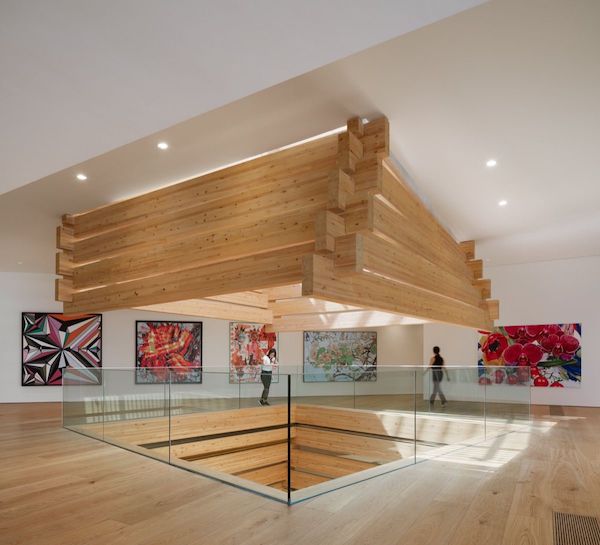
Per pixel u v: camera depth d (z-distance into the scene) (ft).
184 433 18.86
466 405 21.16
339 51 8.27
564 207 26.08
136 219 23.73
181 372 19.21
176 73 8.84
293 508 12.09
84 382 23.73
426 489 13.76
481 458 17.84
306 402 17.37
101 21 7.47
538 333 36.70
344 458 17.29
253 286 19.02
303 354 47.29
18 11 7.25
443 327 40.60
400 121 17.19
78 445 20.48
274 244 18.56
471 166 20.94
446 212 27.02
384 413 18.11
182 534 10.48
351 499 12.84
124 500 12.86
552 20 11.63
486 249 34.35
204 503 12.55
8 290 40.63
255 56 8.37
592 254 34.94
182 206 21.88
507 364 37.55
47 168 12.78
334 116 16.88
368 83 14.70
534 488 13.88
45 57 8.35
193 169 21.42
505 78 14.29
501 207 26.21
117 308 24.40
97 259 25.67
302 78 14.47
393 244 19.86
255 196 19.47
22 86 9.17
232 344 45.57
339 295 16.75
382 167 18.12
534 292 37.24
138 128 10.83
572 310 35.63
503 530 10.66
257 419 17.63
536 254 35.37
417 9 7.25
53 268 40.19
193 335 44.50
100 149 11.76
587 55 13.02
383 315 29.22
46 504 12.57
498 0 10.96
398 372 18.49
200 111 10.17
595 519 11.37
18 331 40.40
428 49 12.92
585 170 21.12
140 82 9.11
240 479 14.64
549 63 13.46
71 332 41.22
